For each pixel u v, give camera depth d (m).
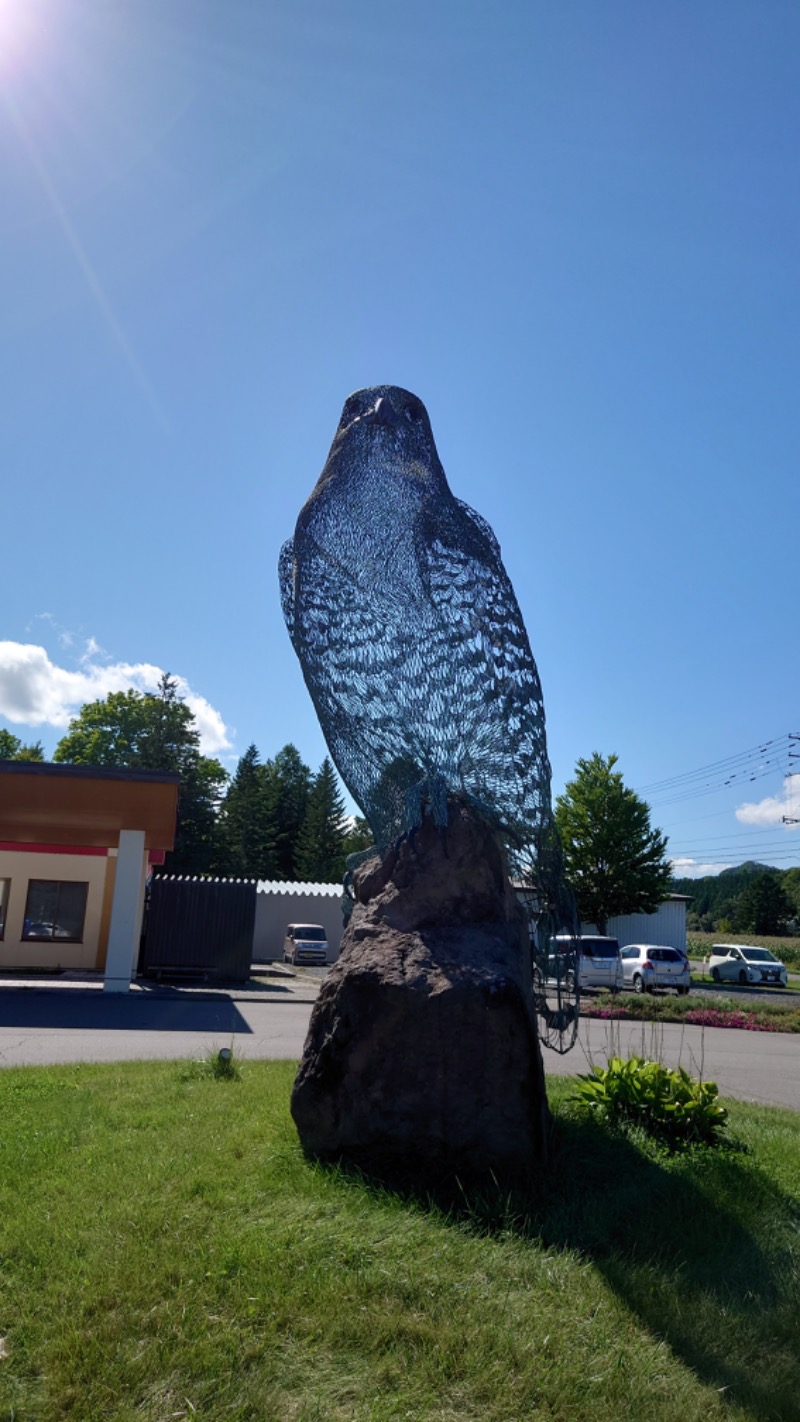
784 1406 3.40
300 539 6.48
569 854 40.19
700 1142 6.35
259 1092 7.70
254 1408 3.24
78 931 25.94
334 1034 5.41
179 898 24.17
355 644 6.19
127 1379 3.37
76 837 20.61
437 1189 5.14
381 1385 3.39
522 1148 5.21
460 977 5.27
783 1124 7.95
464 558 6.21
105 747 51.03
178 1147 5.86
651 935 41.69
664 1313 3.99
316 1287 3.95
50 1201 4.88
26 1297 3.89
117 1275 3.99
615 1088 6.54
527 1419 3.25
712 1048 14.93
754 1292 4.26
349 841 62.34
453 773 6.00
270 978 26.38
